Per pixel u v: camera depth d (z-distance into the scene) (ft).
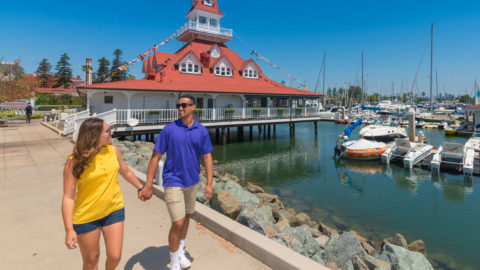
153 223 14.92
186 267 10.43
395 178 44.78
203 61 95.50
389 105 215.72
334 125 145.89
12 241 12.62
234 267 10.68
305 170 51.31
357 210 31.65
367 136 67.82
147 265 10.66
